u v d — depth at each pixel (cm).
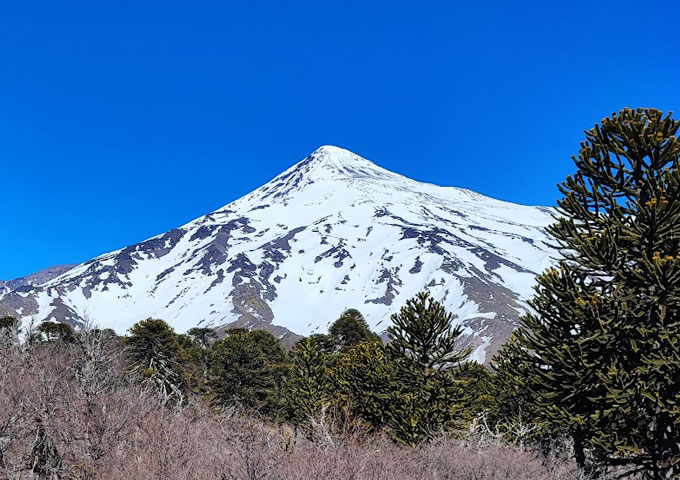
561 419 1210
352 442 1071
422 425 1844
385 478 1020
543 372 1251
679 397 1055
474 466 1312
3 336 1781
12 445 1142
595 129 1245
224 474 845
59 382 1329
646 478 1230
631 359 1180
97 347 1459
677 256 1045
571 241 1240
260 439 883
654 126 1149
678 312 1147
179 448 1003
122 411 1205
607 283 1226
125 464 1029
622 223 1184
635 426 1158
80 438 1127
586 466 1404
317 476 852
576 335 1214
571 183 1254
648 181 1167
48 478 1135
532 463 1407
